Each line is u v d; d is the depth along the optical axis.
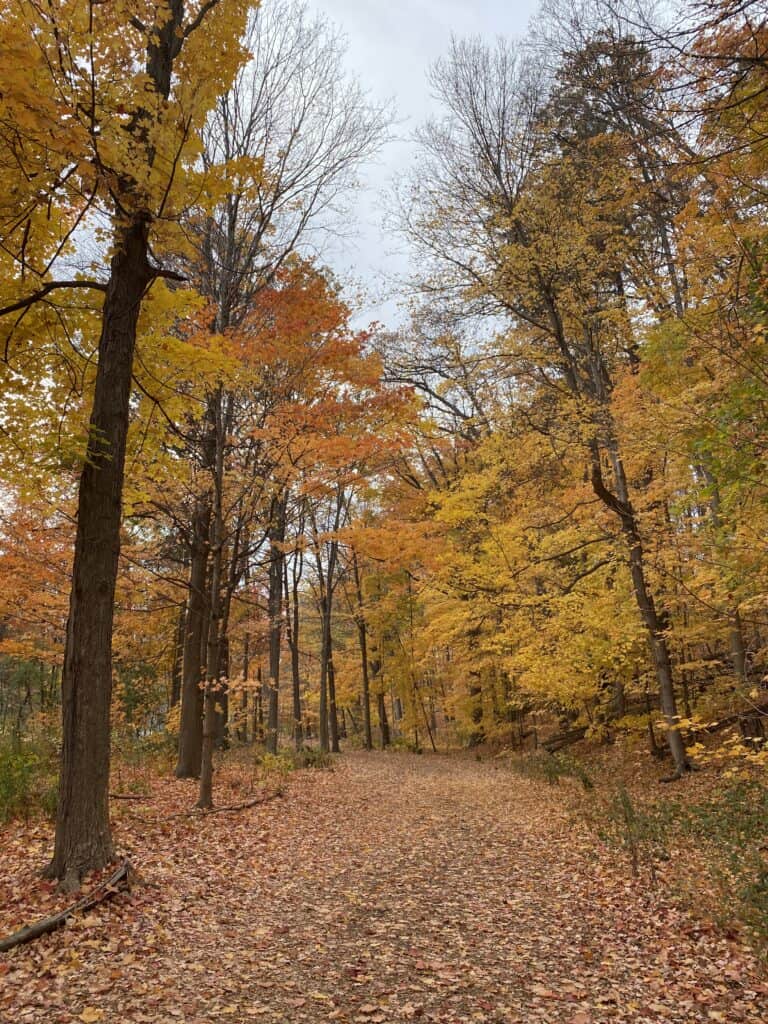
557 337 12.64
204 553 13.03
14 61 4.09
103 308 6.70
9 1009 3.79
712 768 11.80
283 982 4.48
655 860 7.51
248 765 14.58
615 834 8.57
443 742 31.12
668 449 8.23
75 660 6.03
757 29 4.75
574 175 11.45
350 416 9.97
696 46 4.94
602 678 14.55
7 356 6.70
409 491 21.25
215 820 8.84
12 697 22.48
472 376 14.12
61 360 7.18
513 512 15.44
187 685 12.84
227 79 5.85
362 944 5.25
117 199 5.37
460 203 12.96
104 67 5.19
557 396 13.31
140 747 13.73
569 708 15.62
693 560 10.62
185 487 10.98
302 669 36.72
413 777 16.33
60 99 4.78
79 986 4.12
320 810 10.75
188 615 13.12
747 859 6.20
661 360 7.51
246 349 9.08
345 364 9.61
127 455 8.34
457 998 4.37
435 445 18.95
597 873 7.30
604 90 6.10
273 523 11.03
